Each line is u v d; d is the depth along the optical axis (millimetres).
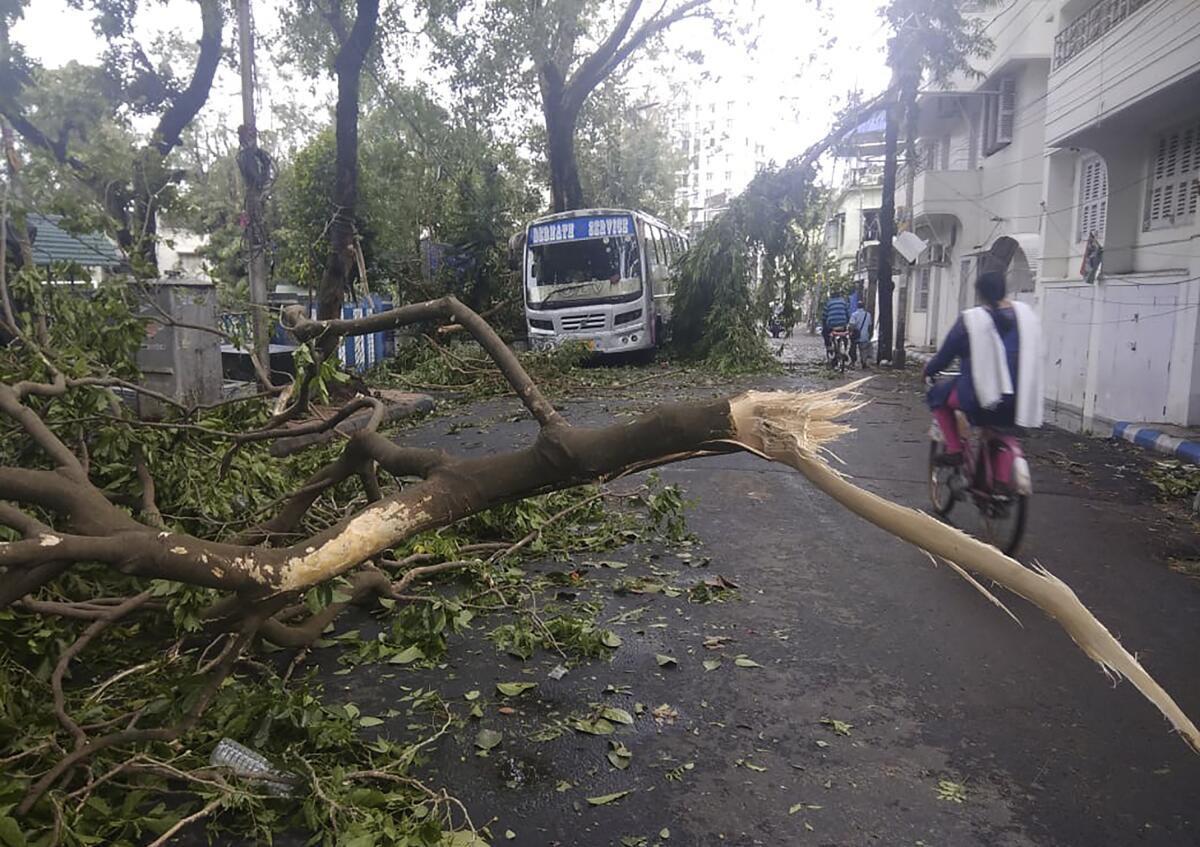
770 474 8555
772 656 4379
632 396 14703
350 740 3314
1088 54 13172
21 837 2387
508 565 5625
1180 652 4461
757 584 5457
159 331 7859
